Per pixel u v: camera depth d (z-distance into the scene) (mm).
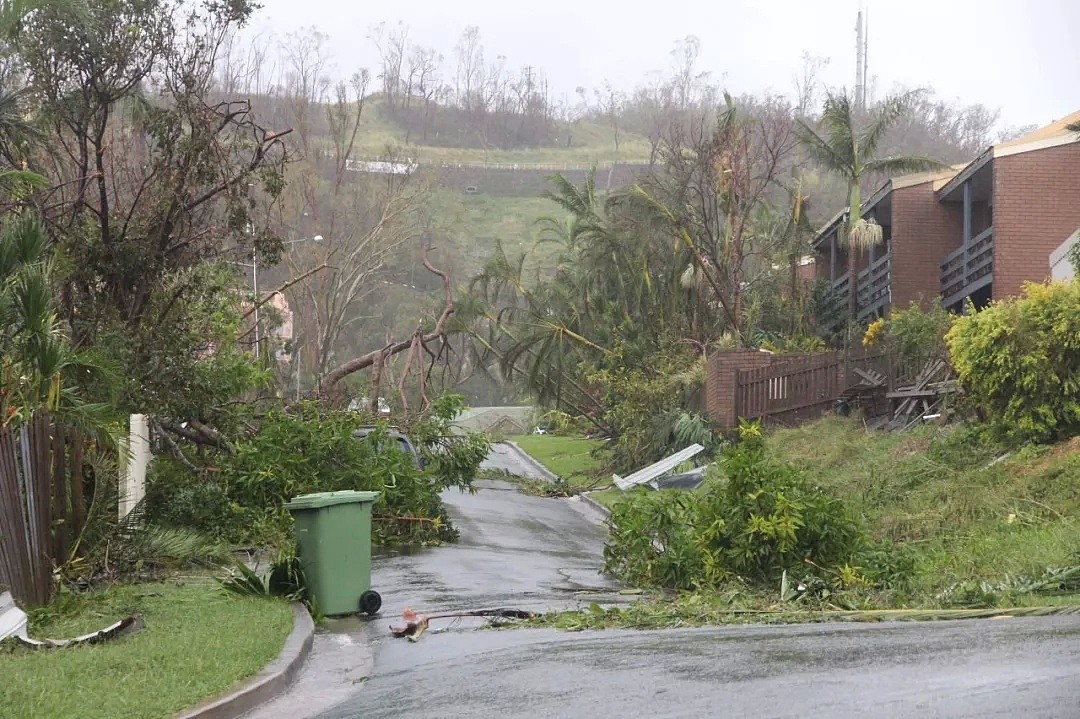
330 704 8570
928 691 6805
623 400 37594
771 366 30734
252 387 22359
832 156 37125
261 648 9852
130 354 19625
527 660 9359
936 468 19000
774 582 13805
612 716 6902
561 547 20766
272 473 18438
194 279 22109
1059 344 18188
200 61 22641
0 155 21469
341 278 54438
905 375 27891
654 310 42031
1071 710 6059
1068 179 28844
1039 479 16250
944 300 34125
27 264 13703
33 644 9875
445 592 14523
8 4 17453
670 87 122812
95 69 21281
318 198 59750
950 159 99250
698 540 14297
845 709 6512
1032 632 8836
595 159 140875
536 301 49469
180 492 17750
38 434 12156
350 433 19750
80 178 21578
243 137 23828
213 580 14195
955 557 14008
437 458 23688
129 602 12297
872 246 37844
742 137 41469
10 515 11477
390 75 144250
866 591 12789
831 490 19766
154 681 8469
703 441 31406
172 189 22062
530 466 46094
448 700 7961
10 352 13609
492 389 92375
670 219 39094
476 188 124875
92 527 14000
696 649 9250
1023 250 28859
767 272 43344
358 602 12758
